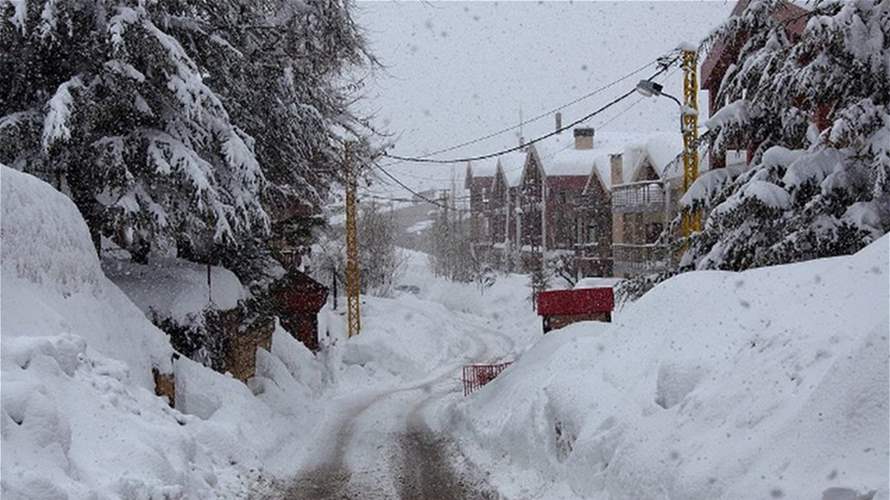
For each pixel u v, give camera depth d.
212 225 16.47
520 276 62.59
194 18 17.72
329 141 22.56
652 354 11.07
